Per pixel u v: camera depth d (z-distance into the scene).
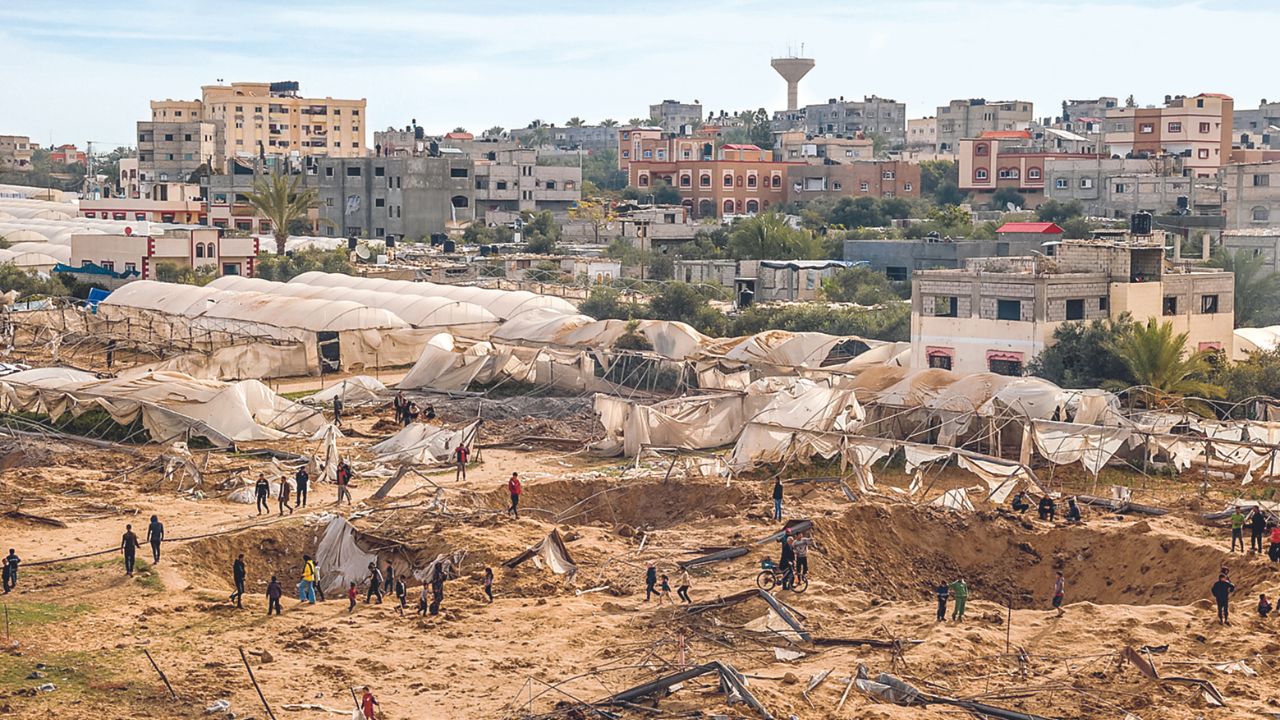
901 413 67.50
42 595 46.41
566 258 145.62
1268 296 101.00
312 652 41.22
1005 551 53.19
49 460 66.62
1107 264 79.25
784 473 62.22
